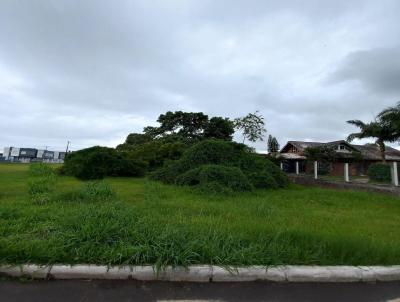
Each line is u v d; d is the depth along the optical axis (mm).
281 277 3277
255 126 24453
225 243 3756
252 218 5738
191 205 6883
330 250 3836
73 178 14562
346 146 29641
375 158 31453
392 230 5258
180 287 3068
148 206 6516
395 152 35188
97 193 7441
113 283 3088
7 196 7539
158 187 10289
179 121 37375
